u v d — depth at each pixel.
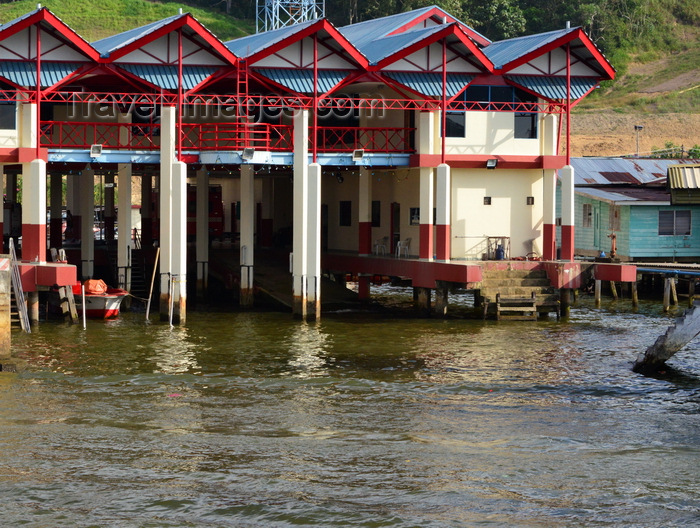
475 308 53.28
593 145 122.56
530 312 48.34
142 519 20.72
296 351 39.31
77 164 53.84
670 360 38.03
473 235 50.66
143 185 66.31
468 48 48.09
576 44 49.81
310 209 46.41
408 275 50.38
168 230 45.47
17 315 45.06
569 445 26.06
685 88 136.75
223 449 25.52
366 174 55.00
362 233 55.44
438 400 31.19
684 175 58.84
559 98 50.34
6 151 45.22
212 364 36.47
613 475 23.56
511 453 25.30
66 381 33.19
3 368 34.66
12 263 42.97
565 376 34.94
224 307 52.38
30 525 20.34
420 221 49.38
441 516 20.91
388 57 47.59
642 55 147.75
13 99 44.78
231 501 21.70
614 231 62.16
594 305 54.62
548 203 50.75
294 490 22.42
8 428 27.23
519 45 52.28
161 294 45.97
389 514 21.00
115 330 44.16
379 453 25.25
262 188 65.19
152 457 24.75
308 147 50.69
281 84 46.56
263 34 57.34
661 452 25.44
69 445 25.70
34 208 45.22
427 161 48.88
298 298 46.91
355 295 57.38
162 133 45.22
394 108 48.19
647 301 56.69
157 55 45.91
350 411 29.69
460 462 24.52
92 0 163.25
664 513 21.09
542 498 21.97
